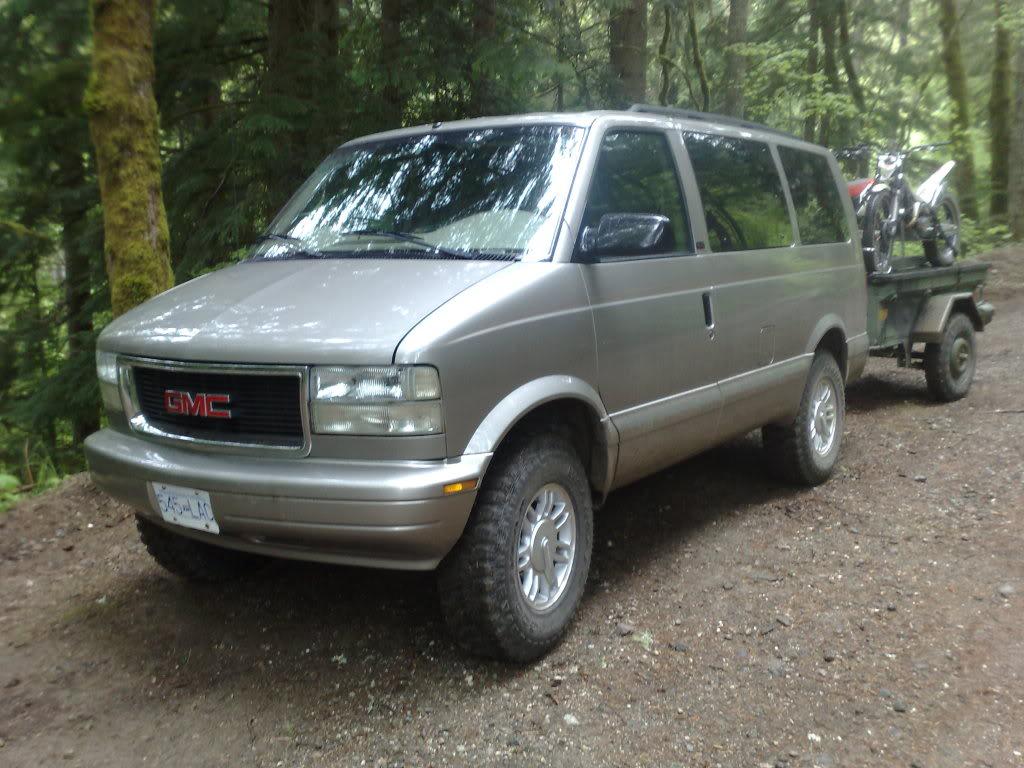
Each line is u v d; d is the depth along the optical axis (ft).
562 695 10.75
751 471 18.98
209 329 10.84
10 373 32.53
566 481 11.86
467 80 30.32
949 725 10.06
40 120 26.07
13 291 34.06
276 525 10.13
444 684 11.05
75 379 27.22
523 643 11.12
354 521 9.77
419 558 10.16
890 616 12.53
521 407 10.77
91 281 29.12
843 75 73.56
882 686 10.84
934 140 67.00
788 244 16.94
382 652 11.87
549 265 11.66
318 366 9.98
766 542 15.25
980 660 11.35
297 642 12.23
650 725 10.16
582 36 38.17
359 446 9.96
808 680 11.01
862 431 22.20
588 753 9.66
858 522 16.06
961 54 67.51
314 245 13.28
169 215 27.45
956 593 13.16
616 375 12.51
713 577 13.92
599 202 12.67
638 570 14.23
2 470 28.86
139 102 18.34
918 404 24.88
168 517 11.12
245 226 26.48
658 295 13.28
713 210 14.99
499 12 31.68
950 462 19.19
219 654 12.00
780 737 9.90
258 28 30.96
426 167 13.74
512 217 12.32
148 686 11.26
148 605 13.55
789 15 60.85
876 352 24.66
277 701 10.82
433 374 9.87
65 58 27.02
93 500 17.94
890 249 23.49
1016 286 44.06
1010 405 23.76
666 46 52.85
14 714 10.73
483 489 10.86
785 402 16.60
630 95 39.27
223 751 9.87
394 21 30.53
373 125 28.78
